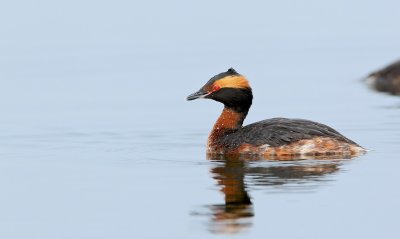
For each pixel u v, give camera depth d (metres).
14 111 24.56
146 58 32.94
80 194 15.45
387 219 13.46
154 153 18.69
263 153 17.45
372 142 18.97
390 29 38.34
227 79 18.41
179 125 22.03
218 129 18.53
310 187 15.13
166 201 14.73
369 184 15.22
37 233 13.40
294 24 39.94
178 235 13.04
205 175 16.30
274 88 27.39
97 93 27.00
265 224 13.36
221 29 38.94
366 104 24.47
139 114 23.61
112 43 36.22
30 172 17.25
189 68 30.77
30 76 29.97
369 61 31.97
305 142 17.30
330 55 33.38
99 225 13.67
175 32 38.44
